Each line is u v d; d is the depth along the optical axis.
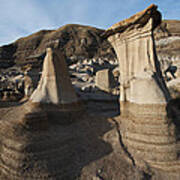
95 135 7.43
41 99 7.69
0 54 63.06
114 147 6.73
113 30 9.36
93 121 8.56
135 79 7.90
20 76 25.44
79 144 6.65
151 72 7.59
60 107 7.81
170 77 24.61
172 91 15.23
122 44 9.41
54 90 8.08
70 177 5.34
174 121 7.29
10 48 69.44
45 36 77.62
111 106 11.51
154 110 6.76
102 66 42.22
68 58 57.31
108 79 15.84
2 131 6.82
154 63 8.06
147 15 7.62
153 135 6.36
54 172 5.34
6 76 28.52
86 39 74.19
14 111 9.02
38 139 6.00
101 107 11.07
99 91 15.16
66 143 6.35
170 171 5.64
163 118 6.61
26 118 6.54
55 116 7.48
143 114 6.91
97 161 6.00
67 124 7.58
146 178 5.36
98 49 72.44
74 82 22.09
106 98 12.36
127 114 8.37
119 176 5.38
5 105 14.02
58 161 5.66
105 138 7.29
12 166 5.40
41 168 5.32
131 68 8.96
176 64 29.88
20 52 69.00
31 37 77.25
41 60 43.03
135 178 5.28
